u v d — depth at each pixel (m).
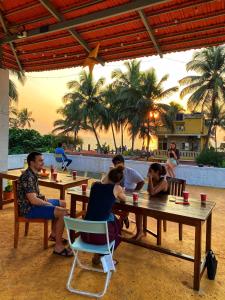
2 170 6.56
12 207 5.86
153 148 33.19
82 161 12.54
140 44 5.31
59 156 11.84
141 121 26.44
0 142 6.48
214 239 4.56
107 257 2.80
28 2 4.52
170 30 4.68
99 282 3.02
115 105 27.36
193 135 30.09
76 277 3.10
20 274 3.12
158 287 2.99
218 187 9.45
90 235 2.92
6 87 6.55
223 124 28.06
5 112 6.57
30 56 6.64
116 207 3.50
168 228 5.01
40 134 17.30
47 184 4.74
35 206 3.71
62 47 5.94
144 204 3.46
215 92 23.75
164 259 3.68
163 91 26.05
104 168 11.92
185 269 3.43
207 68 23.70
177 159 9.41
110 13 4.05
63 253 3.60
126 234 4.55
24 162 11.98
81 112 30.08
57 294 2.76
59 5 4.41
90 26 4.91
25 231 4.26
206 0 3.80
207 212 3.18
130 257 3.70
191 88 25.27
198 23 4.39
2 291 2.78
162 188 3.98
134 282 3.07
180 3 3.96
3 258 3.48
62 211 3.64
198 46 5.04
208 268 3.23
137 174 4.48
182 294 2.88
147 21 4.40
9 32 5.28
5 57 6.84
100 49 5.68
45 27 4.81
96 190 3.13
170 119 26.42
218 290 3.00
